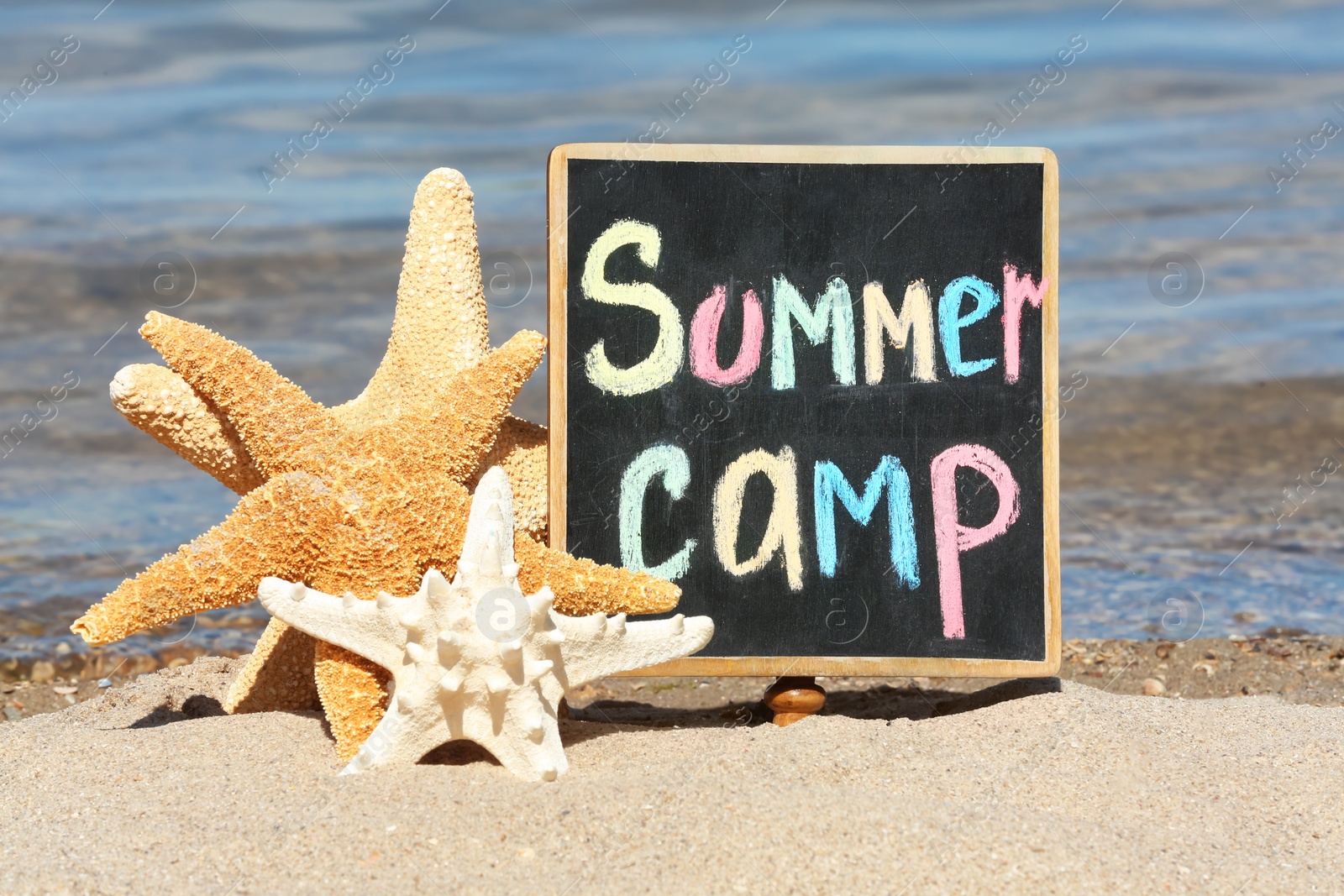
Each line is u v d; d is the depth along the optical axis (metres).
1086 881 1.30
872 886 1.30
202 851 1.32
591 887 1.30
